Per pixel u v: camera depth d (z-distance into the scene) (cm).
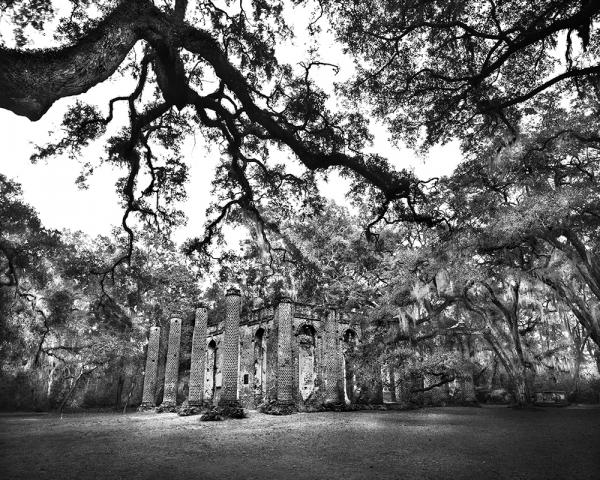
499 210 2295
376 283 3838
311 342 3659
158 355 3925
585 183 2091
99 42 679
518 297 3189
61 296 3503
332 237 3841
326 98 1375
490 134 1571
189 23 1009
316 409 3031
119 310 3506
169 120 1555
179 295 4434
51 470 926
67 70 626
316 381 3331
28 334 4009
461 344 3638
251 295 3922
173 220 1798
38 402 4284
